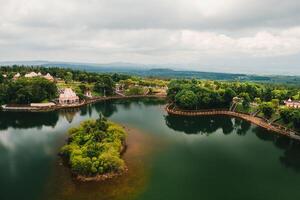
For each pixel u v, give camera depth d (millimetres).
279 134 168125
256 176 110625
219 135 169250
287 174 113188
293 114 164875
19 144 141375
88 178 100375
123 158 121438
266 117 195750
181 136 162375
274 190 99500
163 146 141625
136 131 167875
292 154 137375
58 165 113000
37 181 99500
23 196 89688
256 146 148750
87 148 113188
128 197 89625
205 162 123062
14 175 104562
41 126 179375
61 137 153125
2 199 87812
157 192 93625
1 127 177000
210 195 94000
